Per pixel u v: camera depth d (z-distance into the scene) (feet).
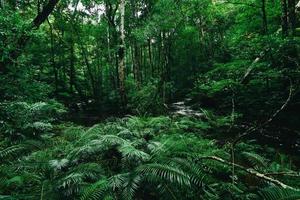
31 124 28.35
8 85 29.78
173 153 20.11
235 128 39.19
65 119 55.16
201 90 65.92
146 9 87.61
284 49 41.16
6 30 27.91
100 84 101.91
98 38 96.43
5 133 28.17
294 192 13.73
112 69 94.32
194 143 25.39
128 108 60.80
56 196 15.20
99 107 74.02
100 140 20.26
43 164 18.31
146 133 28.02
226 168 20.33
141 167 16.42
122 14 64.75
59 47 89.40
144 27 65.67
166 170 15.52
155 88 59.82
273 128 39.45
